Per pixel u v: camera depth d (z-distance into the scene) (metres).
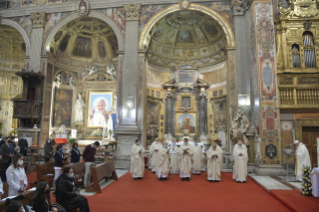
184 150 9.55
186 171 9.47
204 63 16.98
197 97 16.64
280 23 11.37
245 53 12.52
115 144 13.34
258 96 10.78
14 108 14.22
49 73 15.69
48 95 15.55
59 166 7.61
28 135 14.33
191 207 6.14
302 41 11.20
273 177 9.66
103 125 17.62
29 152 12.73
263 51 11.00
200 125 16.11
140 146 9.84
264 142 10.41
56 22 15.27
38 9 15.56
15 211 3.28
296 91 10.96
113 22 14.24
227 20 13.17
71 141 15.43
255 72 11.16
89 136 17.09
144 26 13.83
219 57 16.28
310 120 10.80
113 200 6.65
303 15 11.22
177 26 16.25
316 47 11.16
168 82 16.67
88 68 18.45
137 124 13.11
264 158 10.33
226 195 7.31
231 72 12.59
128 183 8.88
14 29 17.41
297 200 6.33
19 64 19.80
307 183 6.77
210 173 9.34
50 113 15.66
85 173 8.08
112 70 18.19
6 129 18.98
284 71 10.95
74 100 18.08
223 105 15.61
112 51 18.38
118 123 13.32
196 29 16.44
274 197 7.03
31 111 14.12
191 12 14.03
